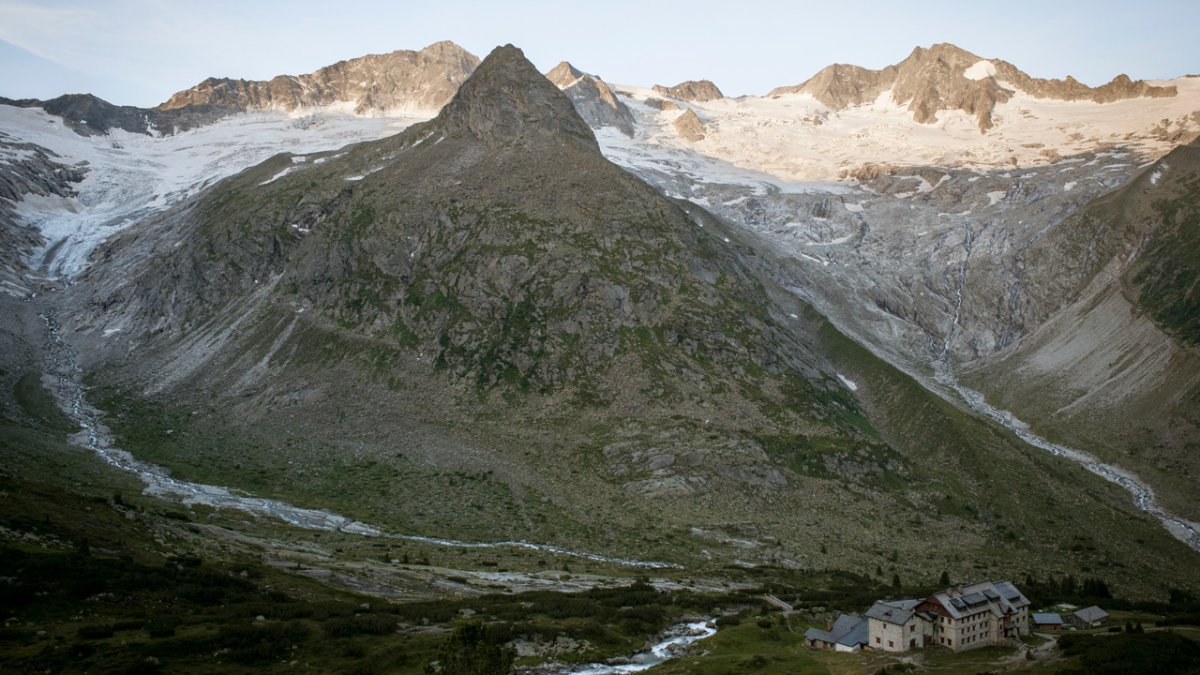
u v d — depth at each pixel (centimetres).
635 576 16188
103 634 9844
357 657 10281
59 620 10106
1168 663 9675
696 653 11412
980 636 11256
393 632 11350
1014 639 11494
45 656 9038
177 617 10688
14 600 10225
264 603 11775
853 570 17538
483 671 9162
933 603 11275
